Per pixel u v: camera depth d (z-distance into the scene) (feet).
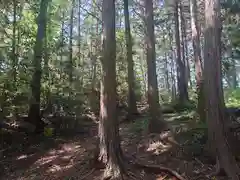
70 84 41.50
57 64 42.57
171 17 74.69
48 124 37.86
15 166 26.37
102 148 21.20
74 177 20.93
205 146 21.84
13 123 35.06
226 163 19.07
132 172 20.20
